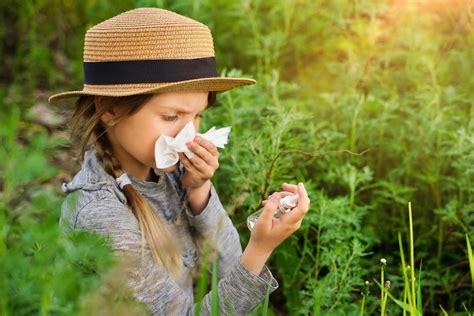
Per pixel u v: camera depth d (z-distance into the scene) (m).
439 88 4.02
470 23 4.43
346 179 3.47
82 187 2.48
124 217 2.44
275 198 2.42
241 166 3.40
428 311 3.43
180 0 4.75
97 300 1.82
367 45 4.55
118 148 2.60
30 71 5.43
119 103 2.44
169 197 2.74
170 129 2.47
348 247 3.16
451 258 3.63
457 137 3.56
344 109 4.05
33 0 6.06
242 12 4.73
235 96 3.90
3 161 1.64
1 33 5.83
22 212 1.77
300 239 3.60
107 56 2.46
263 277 2.47
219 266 2.84
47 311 1.66
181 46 2.45
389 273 3.55
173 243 2.52
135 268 2.38
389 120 4.12
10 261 1.65
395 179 3.80
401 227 3.79
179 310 2.48
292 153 3.65
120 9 5.63
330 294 2.92
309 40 4.95
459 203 3.50
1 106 2.27
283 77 5.01
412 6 4.54
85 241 1.72
